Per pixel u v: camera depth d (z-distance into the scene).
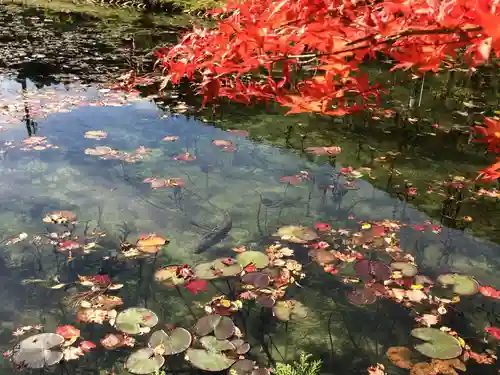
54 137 4.93
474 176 4.53
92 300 2.70
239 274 2.97
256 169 4.48
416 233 3.53
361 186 4.25
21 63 7.78
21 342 2.37
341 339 2.52
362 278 2.98
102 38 9.90
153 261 3.07
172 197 3.89
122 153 4.63
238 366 2.28
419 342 2.51
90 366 2.25
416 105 6.47
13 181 4.00
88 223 3.45
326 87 1.85
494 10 1.02
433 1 1.23
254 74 6.18
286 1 1.54
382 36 1.37
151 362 2.27
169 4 13.47
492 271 3.13
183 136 5.16
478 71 7.75
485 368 2.33
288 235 3.38
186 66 1.71
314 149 4.98
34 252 3.10
